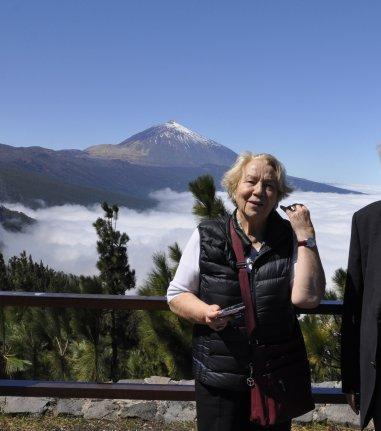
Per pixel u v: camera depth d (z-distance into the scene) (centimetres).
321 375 577
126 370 792
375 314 234
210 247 248
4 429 390
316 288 238
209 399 247
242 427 247
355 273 250
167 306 352
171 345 652
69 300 352
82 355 806
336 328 573
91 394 371
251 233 253
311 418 409
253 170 250
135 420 410
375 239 242
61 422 404
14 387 371
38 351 831
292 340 246
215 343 244
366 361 238
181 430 395
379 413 236
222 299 244
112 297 354
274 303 241
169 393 371
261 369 239
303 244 241
